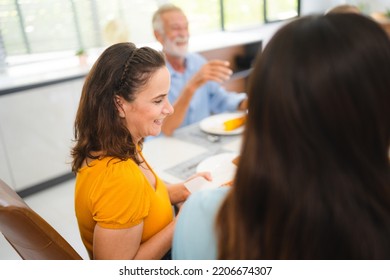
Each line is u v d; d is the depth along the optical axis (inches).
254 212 17.8
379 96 15.0
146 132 36.3
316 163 15.8
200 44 139.2
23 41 106.9
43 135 99.5
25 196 101.0
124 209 31.7
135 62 33.1
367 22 15.3
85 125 34.2
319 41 15.0
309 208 16.0
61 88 98.8
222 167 49.5
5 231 30.7
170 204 41.1
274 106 16.0
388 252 16.3
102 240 32.6
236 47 147.2
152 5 128.2
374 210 16.1
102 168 32.3
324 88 14.8
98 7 116.1
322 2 194.7
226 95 86.1
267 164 16.6
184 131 67.6
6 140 93.5
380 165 16.2
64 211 94.5
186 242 22.9
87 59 113.7
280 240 17.1
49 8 107.9
